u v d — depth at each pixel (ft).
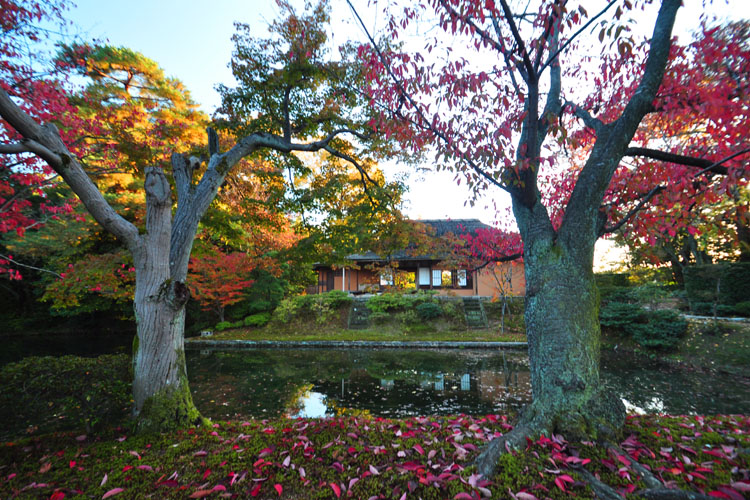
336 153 17.56
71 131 18.15
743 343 25.72
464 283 55.06
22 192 15.34
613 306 33.83
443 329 42.24
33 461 8.89
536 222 9.70
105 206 10.44
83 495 7.05
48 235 27.84
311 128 17.44
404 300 46.55
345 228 18.58
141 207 29.30
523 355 31.04
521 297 48.19
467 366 27.20
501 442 7.55
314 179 21.63
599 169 8.91
